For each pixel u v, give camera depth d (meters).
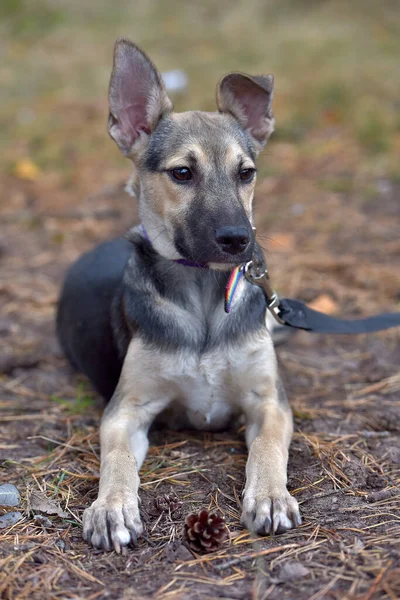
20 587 1.14
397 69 3.07
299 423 1.39
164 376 1.33
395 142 2.55
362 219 2.07
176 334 1.33
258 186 2.34
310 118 2.75
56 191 2.39
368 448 1.34
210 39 3.74
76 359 1.49
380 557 1.15
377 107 2.74
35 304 1.73
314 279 1.77
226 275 1.33
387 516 1.21
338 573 1.14
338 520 1.21
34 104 3.09
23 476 1.30
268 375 1.34
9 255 1.95
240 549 1.18
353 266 1.79
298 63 3.28
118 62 1.35
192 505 1.24
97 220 2.16
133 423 1.32
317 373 1.52
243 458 1.32
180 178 1.31
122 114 1.36
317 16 3.95
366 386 1.48
